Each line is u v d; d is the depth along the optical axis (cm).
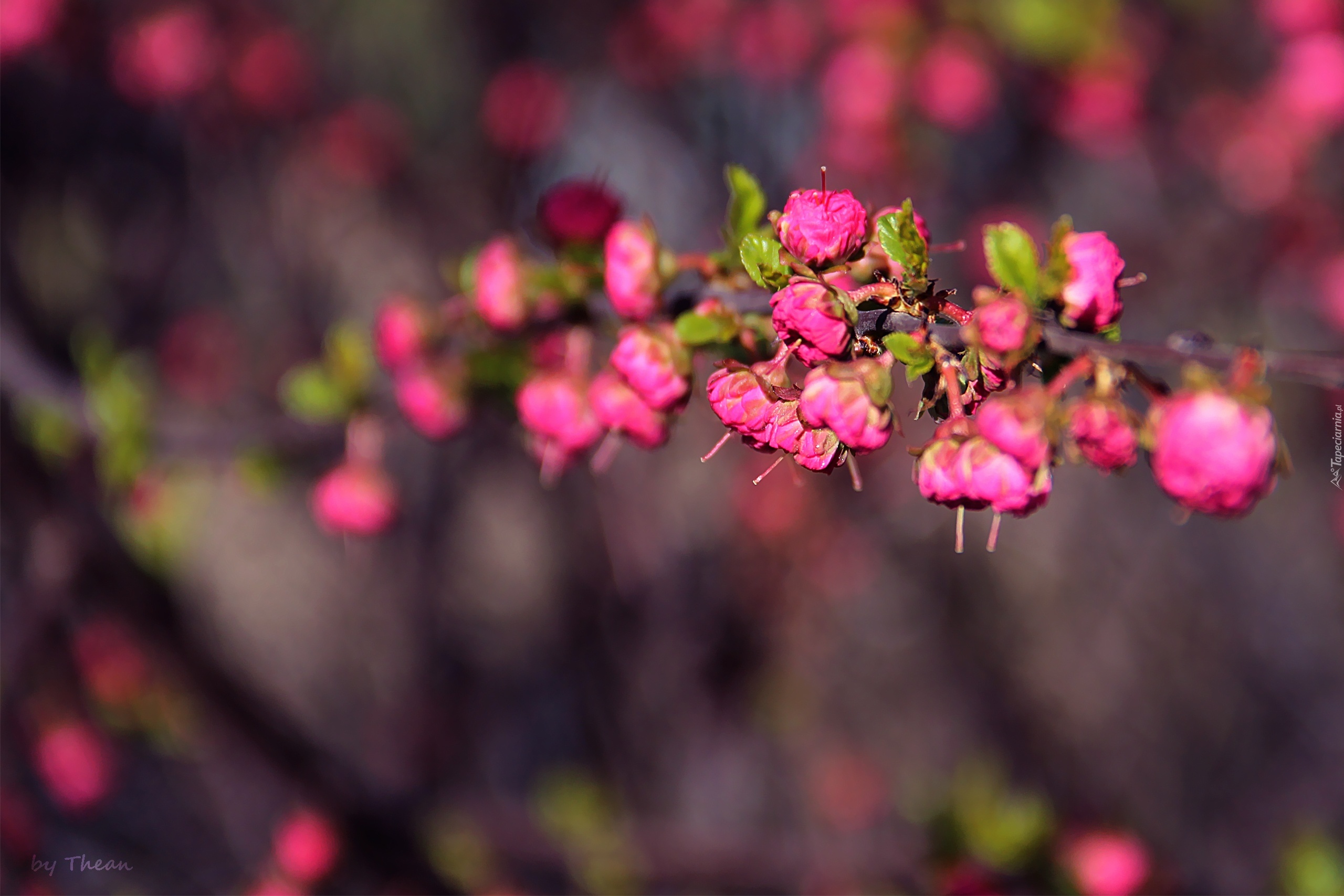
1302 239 590
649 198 668
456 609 673
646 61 638
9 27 502
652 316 197
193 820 518
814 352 146
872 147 574
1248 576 743
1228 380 123
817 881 489
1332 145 580
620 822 517
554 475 242
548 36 658
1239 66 595
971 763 378
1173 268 624
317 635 686
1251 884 631
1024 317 135
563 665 652
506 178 656
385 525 311
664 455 634
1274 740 722
